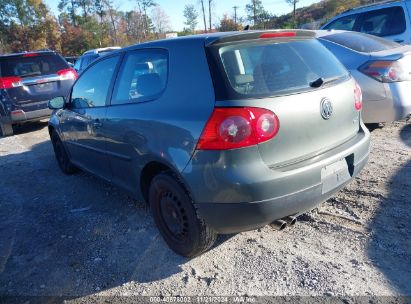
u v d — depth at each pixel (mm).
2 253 3412
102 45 59188
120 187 3748
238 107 2389
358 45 5281
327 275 2646
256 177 2396
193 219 2756
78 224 3814
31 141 7875
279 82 2607
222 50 2629
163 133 2787
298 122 2559
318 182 2641
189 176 2592
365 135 3188
